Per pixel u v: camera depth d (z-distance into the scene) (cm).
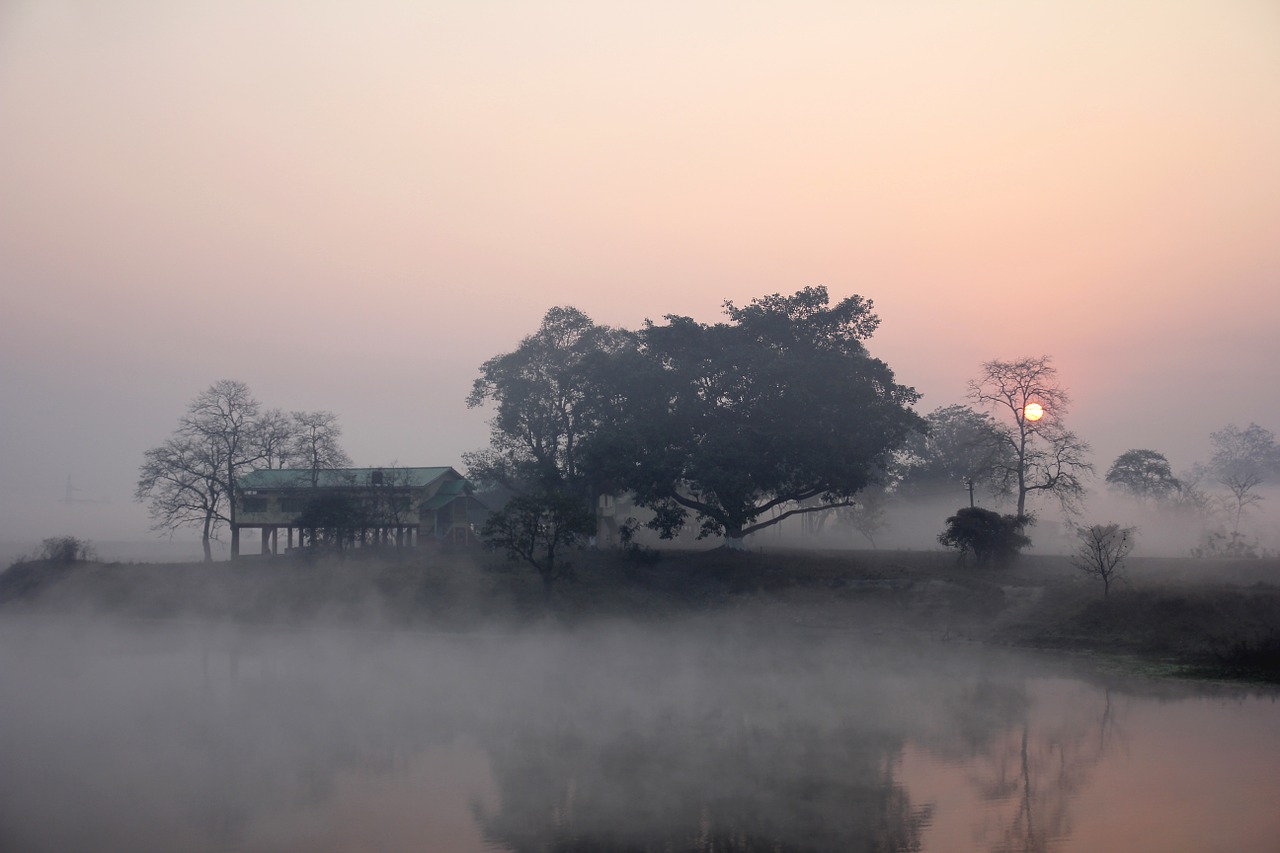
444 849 1955
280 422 7106
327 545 6488
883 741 2819
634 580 5731
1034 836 1966
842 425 5516
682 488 7288
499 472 6862
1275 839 1934
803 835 2005
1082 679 3672
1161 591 4259
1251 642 3778
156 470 6856
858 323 5941
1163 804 2167
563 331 6750
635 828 2066
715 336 5869
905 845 1933
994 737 2825
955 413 8888
